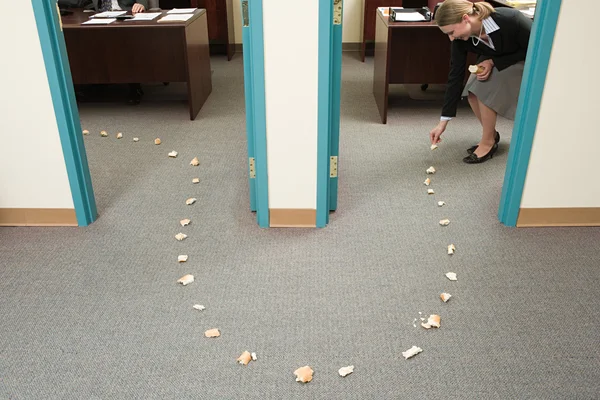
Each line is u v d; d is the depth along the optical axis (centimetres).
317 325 185
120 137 354
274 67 213
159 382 163
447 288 203
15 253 228
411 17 375
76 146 235
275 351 174
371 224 247
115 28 372
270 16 205
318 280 208
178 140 349
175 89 462
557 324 184
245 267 217
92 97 441
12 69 217
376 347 175
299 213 243
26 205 245
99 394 159
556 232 239
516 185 234
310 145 228
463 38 274
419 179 291
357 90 453
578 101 217
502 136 346
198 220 252
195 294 201
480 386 160
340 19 216
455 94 290
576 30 205
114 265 219
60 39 220
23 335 182
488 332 181
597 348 174
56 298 199
